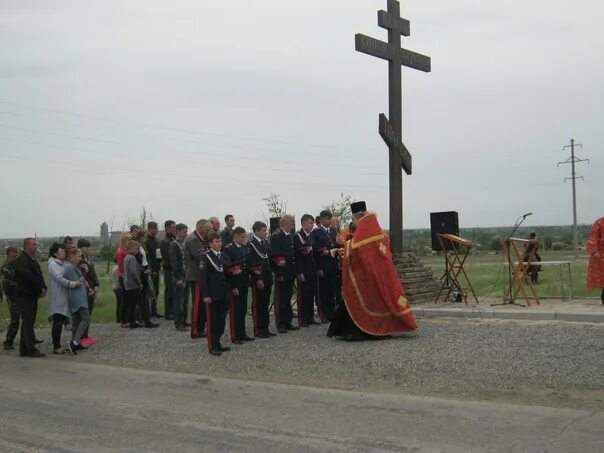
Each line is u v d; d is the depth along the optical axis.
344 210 22.45
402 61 14.27
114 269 14.50
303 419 6.47
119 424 6.48
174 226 13.80
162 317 14.78
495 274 20.75
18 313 11.80
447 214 13.41
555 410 6.41
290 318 11.82
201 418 6.64
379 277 10.15
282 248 11.63
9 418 6.82
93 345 11.56
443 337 9.88
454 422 6.15
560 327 9.94
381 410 6.70
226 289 10.23
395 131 14.05
